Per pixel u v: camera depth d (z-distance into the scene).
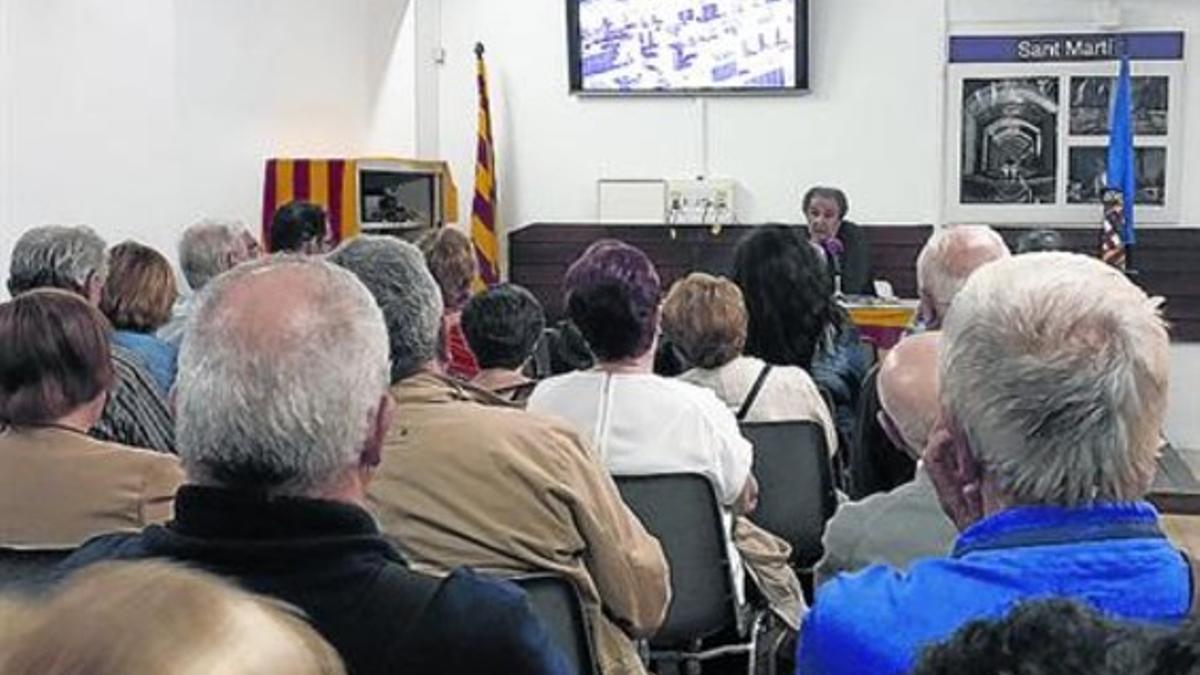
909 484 2.16
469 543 2.12
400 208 6.86
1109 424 1.31
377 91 7.41
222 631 0.63
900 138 7.49
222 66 6.01
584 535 2.18
